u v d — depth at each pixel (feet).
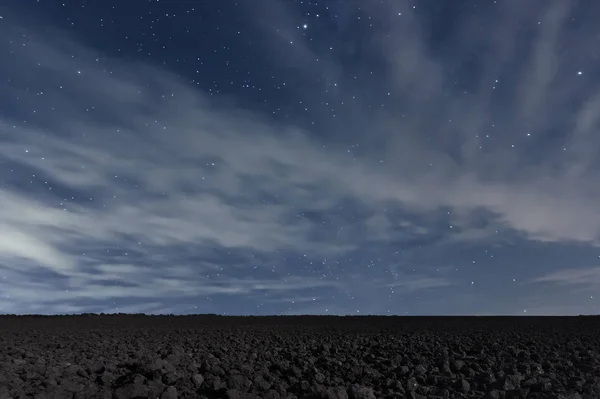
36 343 32.42
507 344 31.19
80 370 17.81
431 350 28.37
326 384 17.56
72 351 26.58
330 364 21.43
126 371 18.13
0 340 35.73
